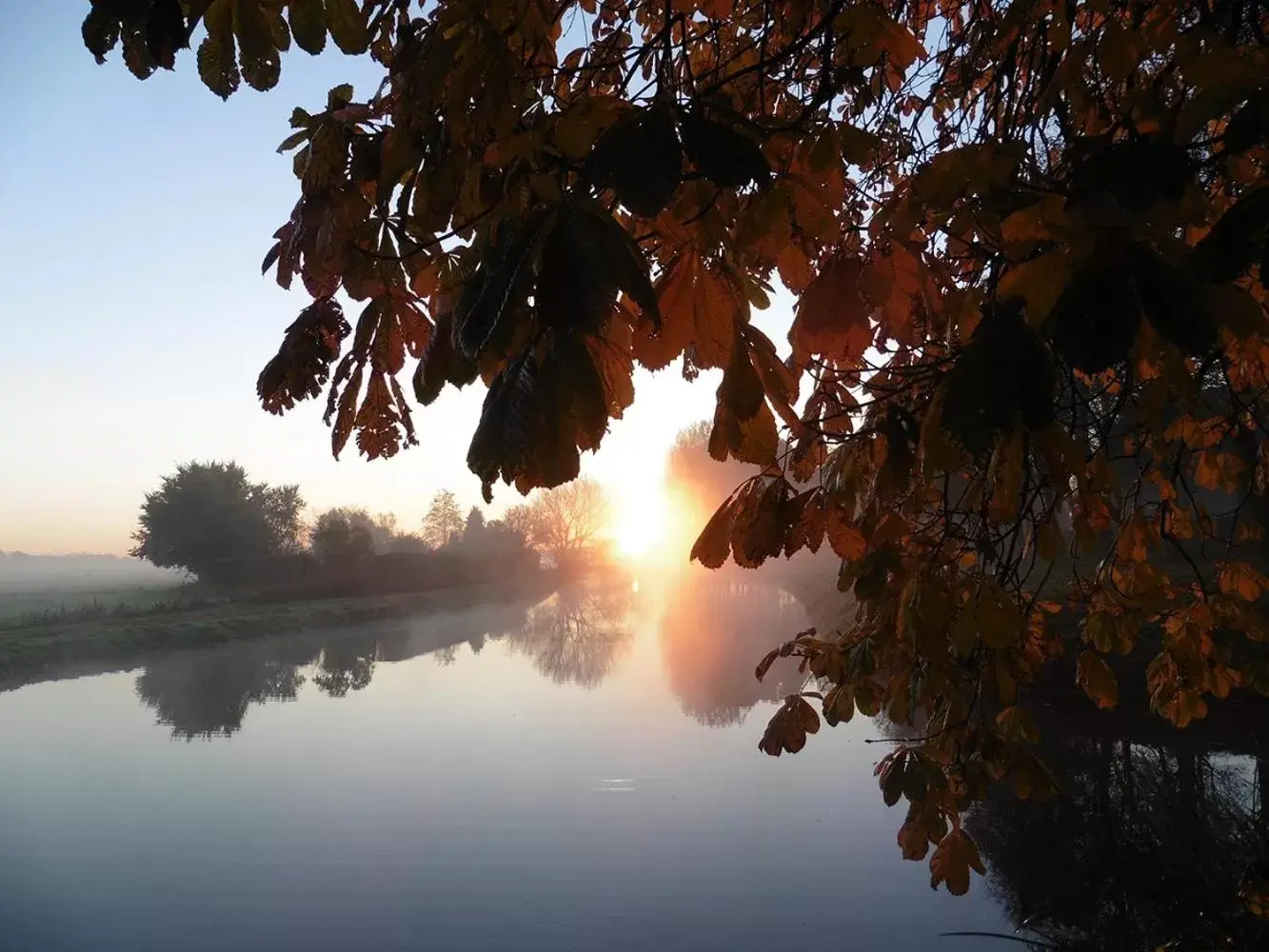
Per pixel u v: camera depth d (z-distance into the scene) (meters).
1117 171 0.95
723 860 8.91
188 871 8.98
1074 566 2.60
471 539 65.81
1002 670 2.10
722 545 1.85
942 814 2.11
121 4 1.11
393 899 8.20
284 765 13.08
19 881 8.73
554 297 0.86
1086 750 10.76
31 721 16.50
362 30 1.25
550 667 22.83
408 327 1.52
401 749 13.92
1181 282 0.88
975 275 1.90
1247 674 2.45
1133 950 6.01
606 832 9.80
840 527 2.02
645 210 0.94
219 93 1.24
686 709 16.61
